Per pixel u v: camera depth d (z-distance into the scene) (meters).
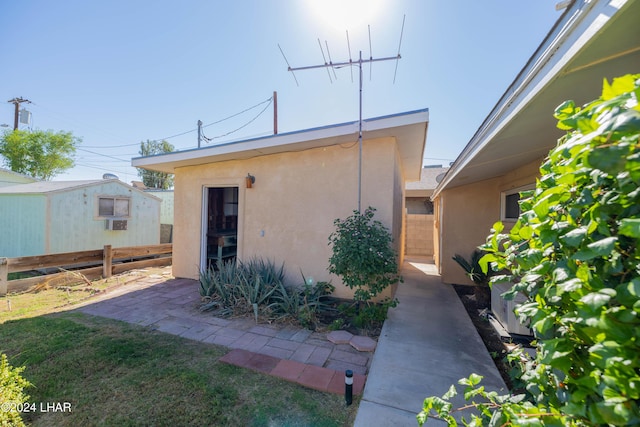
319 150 5.18
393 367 2.89
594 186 0.87
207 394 2.45
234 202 8.34
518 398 1.18
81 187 8.49
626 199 0.76
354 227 4.23
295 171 5.38
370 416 2.17
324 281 5.08
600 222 0.81
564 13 1.43
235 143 5.29
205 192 6.49
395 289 5.76
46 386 2.55
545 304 1.01
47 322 4.04
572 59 1.43
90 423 2.12
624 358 0.69
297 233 5.34
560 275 0.87
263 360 3.01
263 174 5.67
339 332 3.72
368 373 2.79
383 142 4.73
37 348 3.22
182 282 6.40
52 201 7.81
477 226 6.43
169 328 3.89
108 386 2.56
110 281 6.56
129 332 3.72
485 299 5.08
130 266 7.87
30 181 12.73
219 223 7.93
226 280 5.04
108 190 9.23
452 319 4.33
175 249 6.77
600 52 1.37
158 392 2.47
